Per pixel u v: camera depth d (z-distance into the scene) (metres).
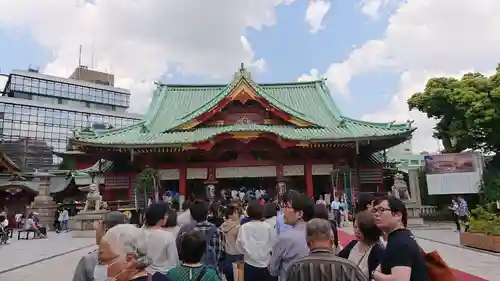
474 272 12.20
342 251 5.91
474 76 34.78
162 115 42.22
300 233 6.31
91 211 29.31
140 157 36.38
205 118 36.88
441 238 21.42
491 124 31.78
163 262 5.79
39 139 106.25
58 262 16.62
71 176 47.72
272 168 36.56
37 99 110.69
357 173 35.78
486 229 16.97
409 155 64.56
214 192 36.03
